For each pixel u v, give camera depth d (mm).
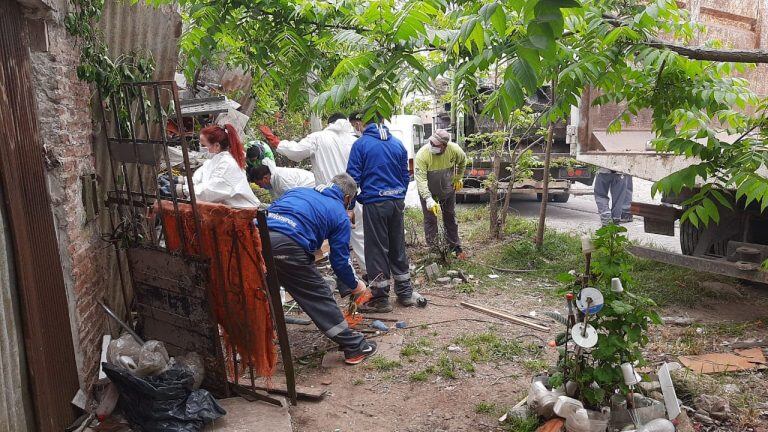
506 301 6359
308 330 5617
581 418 3326
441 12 2590
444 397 4266
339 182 5078
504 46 2365
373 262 6020
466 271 7406
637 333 3414
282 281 4605
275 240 4426
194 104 7297
